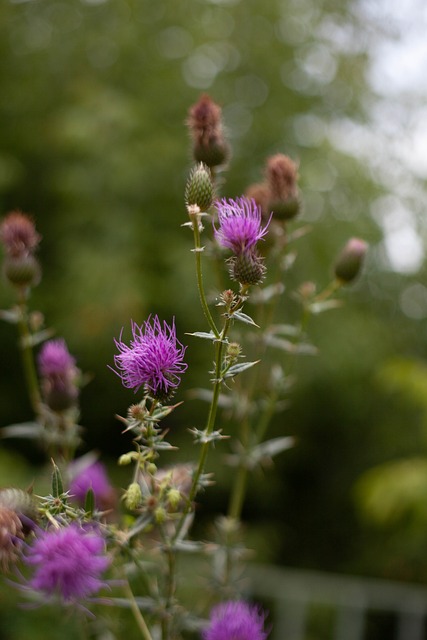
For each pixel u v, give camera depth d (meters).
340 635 4.87
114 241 6.64
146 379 1.46
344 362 7.05
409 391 5.63
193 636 3.33
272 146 7.45
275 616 4.89
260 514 8.05
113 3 7.48
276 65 7.59
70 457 2.33
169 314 6.79
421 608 4.88
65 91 7.37
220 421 6.84
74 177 6.74
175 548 1.62
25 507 1.44
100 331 6.29
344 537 8.15
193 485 1.59
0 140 7.27
